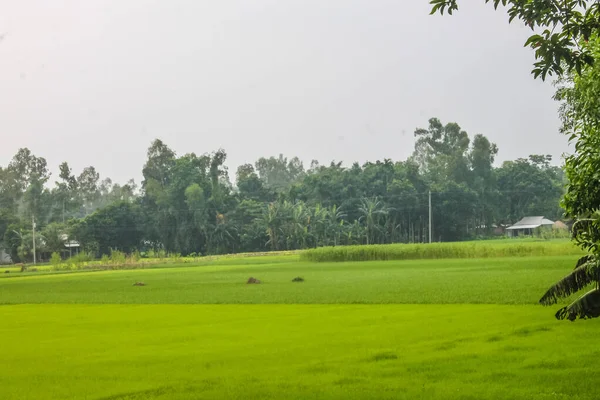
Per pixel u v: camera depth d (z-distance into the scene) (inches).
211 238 4338.1
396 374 475.8
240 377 481.7
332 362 525.7
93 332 784.9
